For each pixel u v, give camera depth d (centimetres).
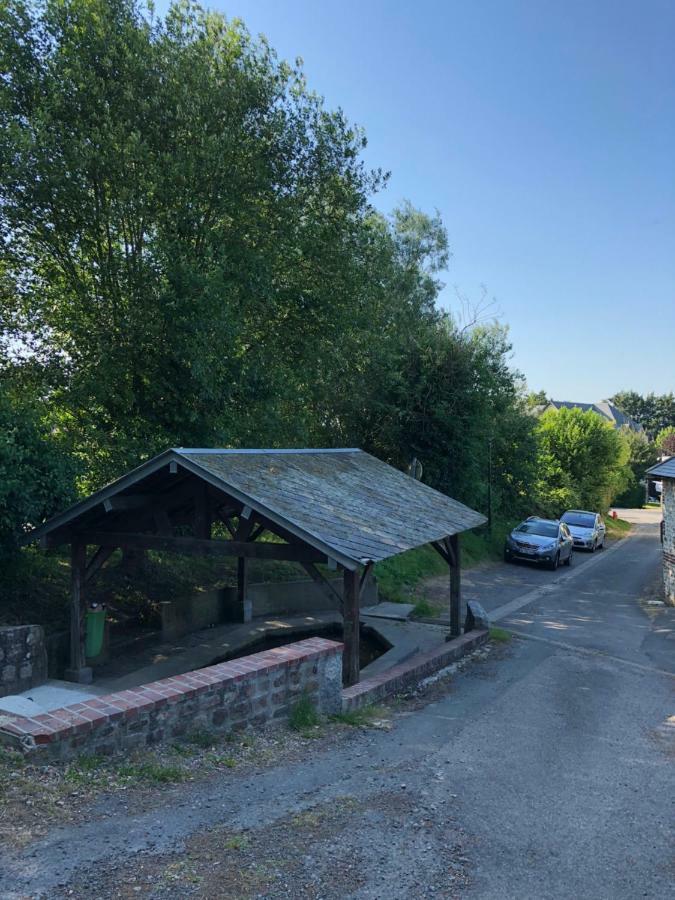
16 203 1239
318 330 1666
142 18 1377
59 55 1195
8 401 990
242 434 1506
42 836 383
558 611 1595
